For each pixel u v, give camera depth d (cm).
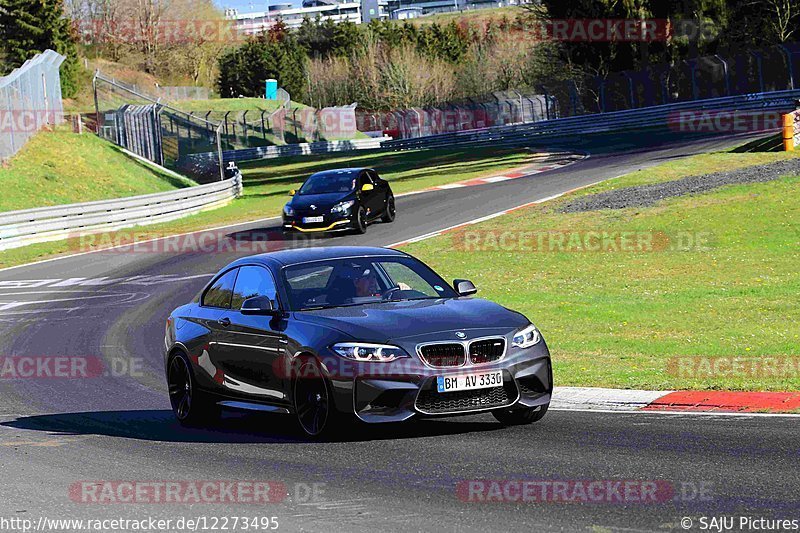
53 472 1178
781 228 3325
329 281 1365
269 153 12344
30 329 2636
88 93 12612
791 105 8631
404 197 5469
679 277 2802
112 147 7450
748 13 10881
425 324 1228
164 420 1535
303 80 19775
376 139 13762
